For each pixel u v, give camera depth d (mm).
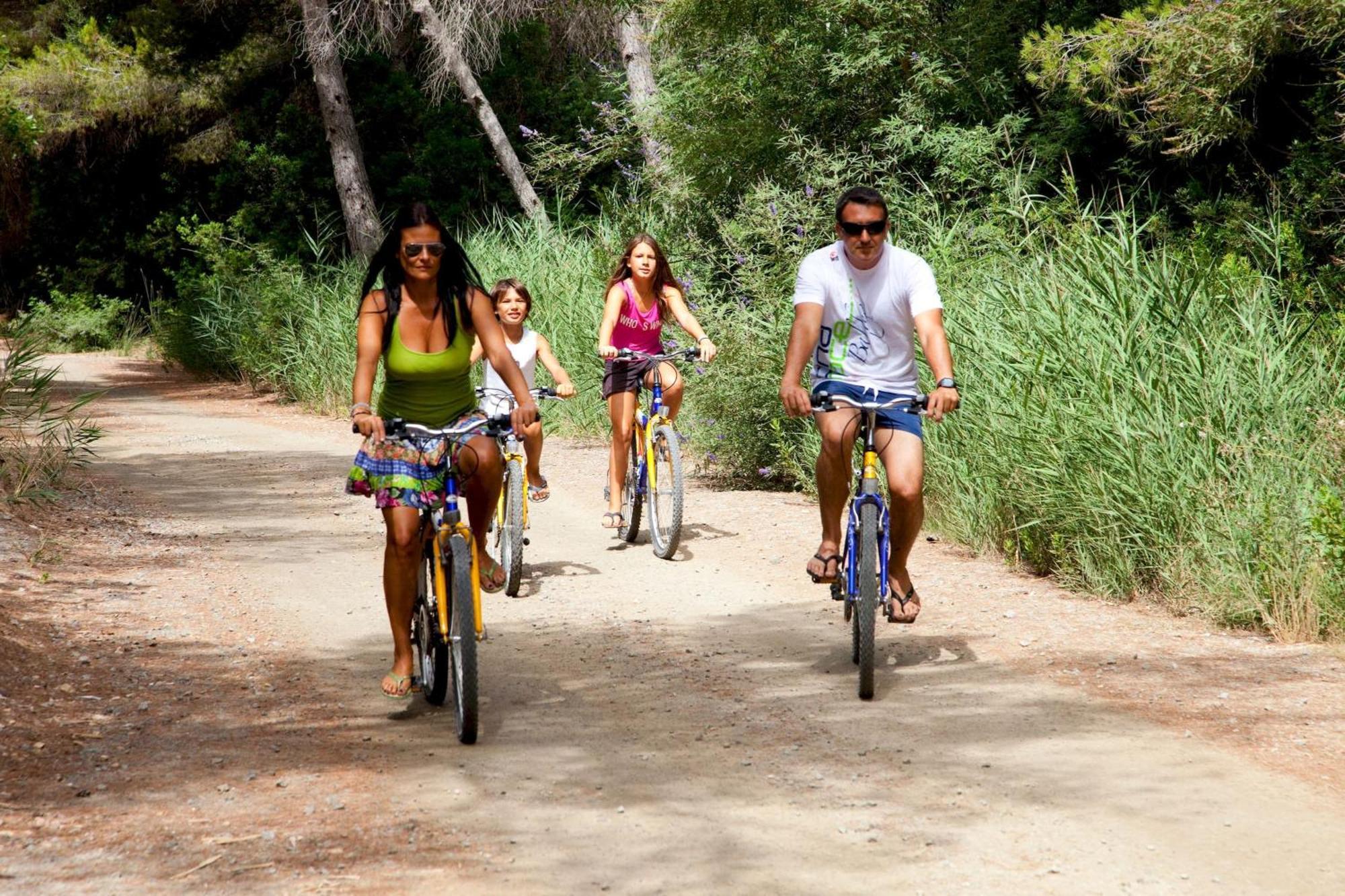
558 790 6301
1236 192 16984
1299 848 5551
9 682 7727
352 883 5262
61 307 43219
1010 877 5301
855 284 7883
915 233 17438
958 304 13219
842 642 9000
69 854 5477
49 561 10984
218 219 41156
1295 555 9039
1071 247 12383
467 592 6875
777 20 21547
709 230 22594
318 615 9781
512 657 8703
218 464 18047
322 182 38125
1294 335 10938
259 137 40438
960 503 12258
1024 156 19719
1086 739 6938
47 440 15711
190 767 6562
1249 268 13344
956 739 6980
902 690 7883
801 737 7047
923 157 20438
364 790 6273
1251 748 6762
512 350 11250
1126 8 17672
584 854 5555
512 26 36500
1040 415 10938
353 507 14656
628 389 12219
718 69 22953
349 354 26047
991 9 19750
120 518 13344
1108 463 10336
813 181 18250
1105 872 5336
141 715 7367
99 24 43656
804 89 21766
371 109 38438
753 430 15875
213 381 33500
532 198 32719
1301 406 10234
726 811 6020
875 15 20578
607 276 21266
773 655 8711
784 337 15508
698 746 6922
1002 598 10102
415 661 8484
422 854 5551
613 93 39062
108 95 39500
